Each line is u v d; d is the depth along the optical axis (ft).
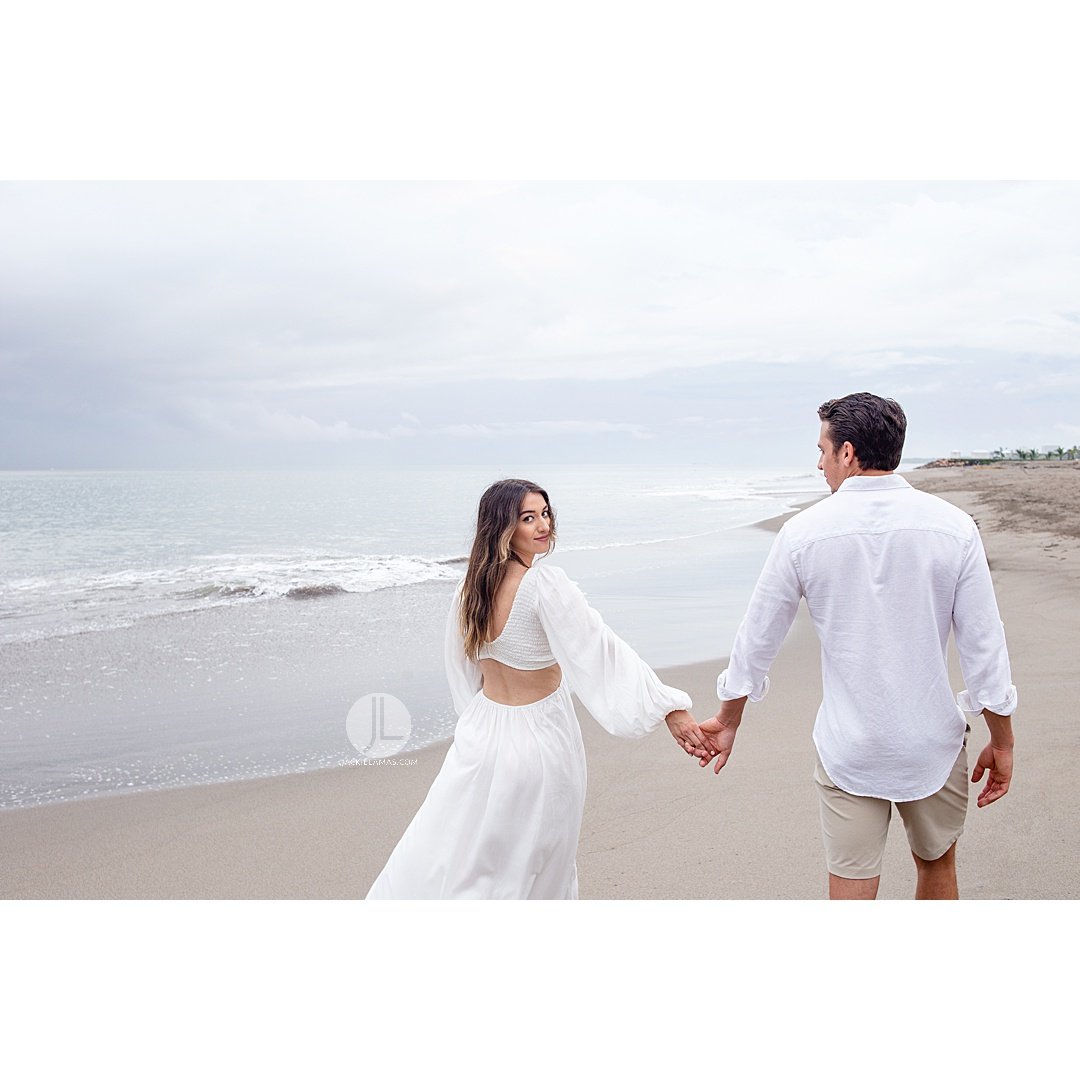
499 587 8.20
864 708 7.41
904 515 7.30
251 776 12.87
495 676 8.38
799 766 12.57
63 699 15.85
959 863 9.94
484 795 8.21
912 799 7.52
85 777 12.78
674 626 20.02
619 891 9.87
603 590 23.31
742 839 10.75
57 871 10.62
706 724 8.28
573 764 8.41
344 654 18.43
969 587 7.23
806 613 21.43
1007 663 7.30
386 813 11.80
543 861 8.34
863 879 7.63
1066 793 11.14
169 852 10.96
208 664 17.84
